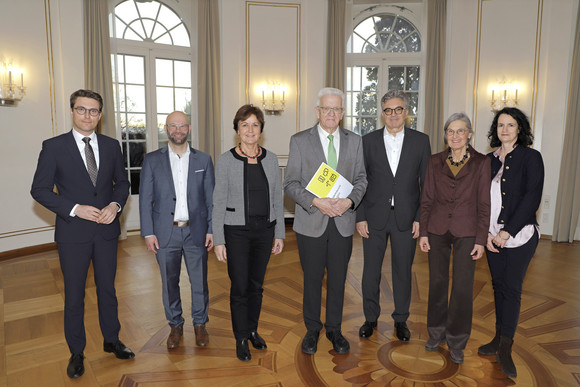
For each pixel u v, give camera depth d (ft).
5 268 13.91
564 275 13.10
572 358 7.98
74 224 7.08
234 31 19.34
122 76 18.76
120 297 11.19
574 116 17.08
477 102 18.98
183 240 8.17
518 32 17.98
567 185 17.35
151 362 7.84
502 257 7.63
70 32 16.24
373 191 8.51
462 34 19.02
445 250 7.78
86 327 9.33
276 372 7.50
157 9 19.45
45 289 11.93
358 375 7.40
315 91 20.21
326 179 7.73
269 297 11.23
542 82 17.81
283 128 20.29
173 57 19.81
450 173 7.55
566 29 17.11
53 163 6.97
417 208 8.53
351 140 8.19
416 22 21.39
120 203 7.54
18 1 14.88
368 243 8.68
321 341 8.70
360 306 10.62
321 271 8.10
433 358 7.97
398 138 8.45
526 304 10.66
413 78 21.53
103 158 7.34
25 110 15.35
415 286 12.05
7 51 14.70
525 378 7.28
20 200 15.47
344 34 19.94
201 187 8.20
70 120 16.55
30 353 8.21
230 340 8.75
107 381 7.19
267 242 7.86
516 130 7.36
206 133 19.40
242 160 7.63
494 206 7.60
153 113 19.56
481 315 9.98
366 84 21.91
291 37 19.89
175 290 8.33
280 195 8.14
